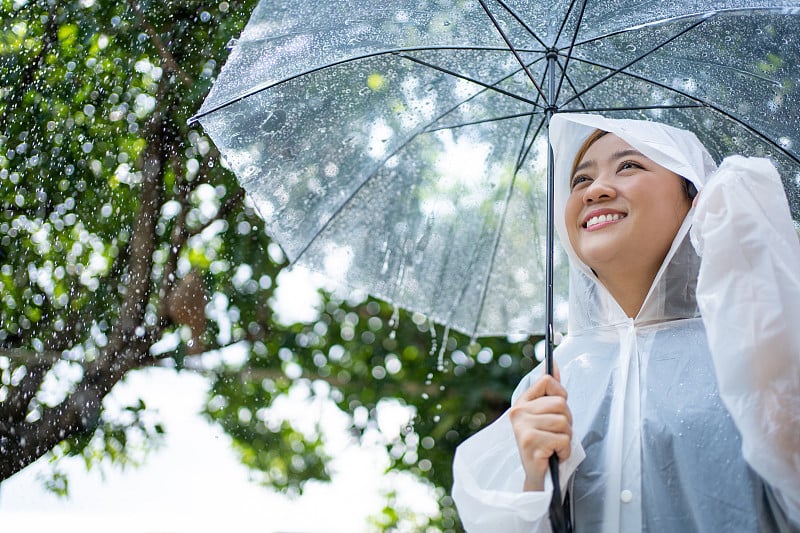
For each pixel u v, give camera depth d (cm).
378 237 275
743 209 181
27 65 431
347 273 274
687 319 215
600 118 221
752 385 169
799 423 167
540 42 237
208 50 421
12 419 411
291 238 266
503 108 269
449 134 272
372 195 273
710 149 249
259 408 522
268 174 257
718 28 238
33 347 426
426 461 527
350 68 257
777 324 171
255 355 516
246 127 251
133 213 435
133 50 426
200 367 494
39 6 433
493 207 280
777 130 236
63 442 459
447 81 262
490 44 239
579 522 197
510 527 190
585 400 214
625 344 215
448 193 278
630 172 220
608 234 215
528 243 282
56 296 432
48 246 434
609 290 223
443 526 543
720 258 179
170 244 439
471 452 212
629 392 206
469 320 285
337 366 528
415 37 234
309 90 255
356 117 262
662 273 213
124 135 429
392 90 262
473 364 516
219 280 463
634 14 227
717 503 183
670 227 214
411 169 274
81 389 418
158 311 437
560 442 188
